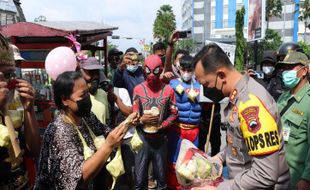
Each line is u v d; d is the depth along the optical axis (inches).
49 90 193.2
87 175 85.9
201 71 85.7
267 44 1668.3
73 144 89.4
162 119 178.2
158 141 177.9
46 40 198.1
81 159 87.2
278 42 1728.6
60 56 127.4
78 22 282.4
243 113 79.1
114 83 220.2
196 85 187.0
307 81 121.5
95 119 106.7
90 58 151.3
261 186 76.7
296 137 117.5
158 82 179.8
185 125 188.2
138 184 176.7
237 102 82.4
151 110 175.0
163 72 201.5
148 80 178.4
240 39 560.7
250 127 77.4
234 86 83.9
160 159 179.5
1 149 83.7
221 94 88.1
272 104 80.1
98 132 105.4
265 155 75.9
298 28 2529.5
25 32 191.8
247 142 79.0
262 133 76.0
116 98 171.6
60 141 88.4
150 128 175.3
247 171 80.4
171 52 201.3
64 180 85.2
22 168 93.7
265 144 75.7
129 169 162.9
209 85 86.2
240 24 563.5
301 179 111.3
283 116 122.0
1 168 83.3
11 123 85.4
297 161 117.9
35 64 198.5
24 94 92.5
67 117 94.0
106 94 162.6
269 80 217.5
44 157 89.4
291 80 119.3
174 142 190.9
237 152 85.4
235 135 84.7
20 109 96.2
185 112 187.3
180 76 193.0
